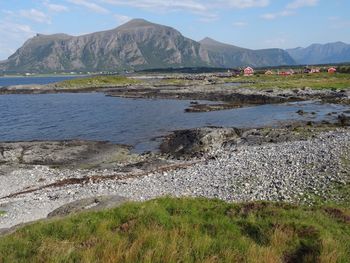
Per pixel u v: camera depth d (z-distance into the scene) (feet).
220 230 41.14
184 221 43.83
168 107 317.42
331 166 95.91
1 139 197.26
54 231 44.32
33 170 138.21
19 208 93.40
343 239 39.68
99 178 120.37
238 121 230.48
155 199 57.16
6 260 36.19
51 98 444.96
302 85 426.92
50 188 113.80
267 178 94.79
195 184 99.76
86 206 71.05
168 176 113.91
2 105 367.86
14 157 156.25
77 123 244.42
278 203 54.08
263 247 36.22
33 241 42.04
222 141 165.58
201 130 173.47
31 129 225.56
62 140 187.73
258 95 344.90
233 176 101.96
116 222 45.80
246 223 43.60
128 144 179.11
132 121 246.68
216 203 56.03
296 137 162.91
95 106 341.21
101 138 195.11
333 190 77.71
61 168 141.49
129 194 96.78
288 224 42.39
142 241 36.99
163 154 157.58
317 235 39.68
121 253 34.32
